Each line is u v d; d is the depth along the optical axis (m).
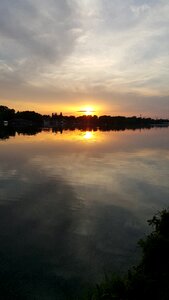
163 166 36.56
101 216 18.45
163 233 10.29
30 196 22.72
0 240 14.98
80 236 15.50
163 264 8.95
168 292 7.74
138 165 37.31
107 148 59.47
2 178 28.88
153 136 111.62
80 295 10.69
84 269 12.38
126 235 15.59
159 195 23.17
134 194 23.44
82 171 32.81
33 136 99.06
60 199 22.00
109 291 8.66
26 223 17.23
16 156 45.16
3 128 167.00
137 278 8.57
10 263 12.82
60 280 11.62
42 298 10.58
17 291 10.95
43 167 35.28
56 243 14.68
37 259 13.16
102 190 24.64
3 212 19.06
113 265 12.65
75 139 86.06
